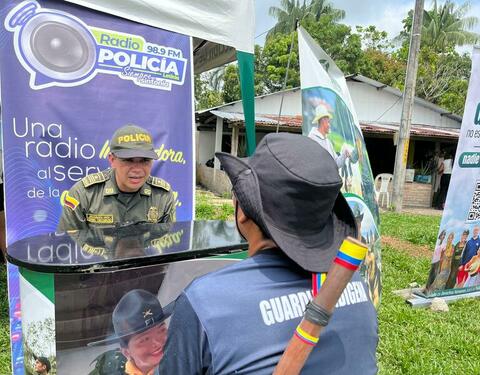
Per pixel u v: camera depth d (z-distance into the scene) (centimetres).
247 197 102
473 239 495
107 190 253
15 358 265
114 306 165
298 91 1541
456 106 2464
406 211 1318
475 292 519
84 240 184
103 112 310
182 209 348
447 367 336
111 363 167
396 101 1630
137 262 163
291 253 98
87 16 303
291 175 97
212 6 344
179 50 337
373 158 1764
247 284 97
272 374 89
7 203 282
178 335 95
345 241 90
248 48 364
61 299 155
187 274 180
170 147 339
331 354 98
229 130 1752
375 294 380
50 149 294
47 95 291
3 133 279
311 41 357
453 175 459
